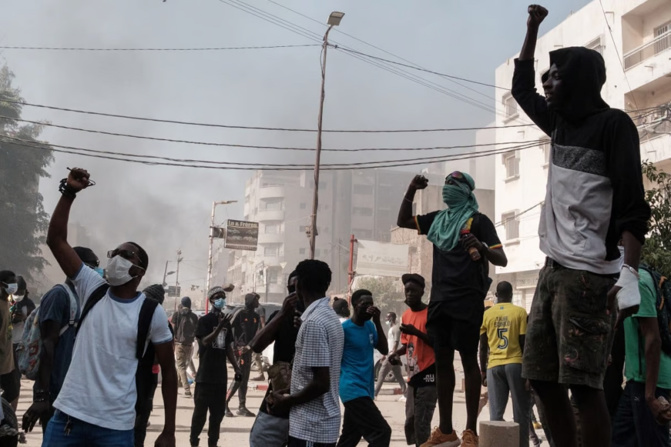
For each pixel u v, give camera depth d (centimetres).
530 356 290
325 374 454
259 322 1393
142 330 391
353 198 10081
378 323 639
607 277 275
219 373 876
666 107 2467
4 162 5494
